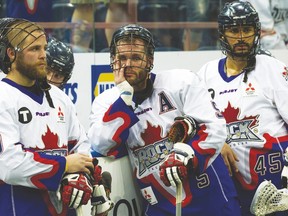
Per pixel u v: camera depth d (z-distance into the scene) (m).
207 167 6.79
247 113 7.67
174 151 6.59
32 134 6.16
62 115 6.43
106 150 6.92
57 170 6.05
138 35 6.77
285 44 11.71
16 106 6.11
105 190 6.82
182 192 6.93
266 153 7.64
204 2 11.48
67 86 10.77
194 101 6.84
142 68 6.79
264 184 7.23
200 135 6.75
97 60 10.86
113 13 11.19
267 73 7.73
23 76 6.21
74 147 6.60
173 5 11.45
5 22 6.24
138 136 7.02
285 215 7.79
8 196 6.12
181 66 11.16
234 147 7.68
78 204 6.15
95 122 6.99
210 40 11.53
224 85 7.80
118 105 6.77
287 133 7.75
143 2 11.35
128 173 7.17
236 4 7.74
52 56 7.62
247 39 7.64
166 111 6.94
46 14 11.07
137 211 7.25
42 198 6.23
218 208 6.99
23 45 6.12
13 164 5.93
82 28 11.09
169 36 11.47
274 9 11.58
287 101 7.59
